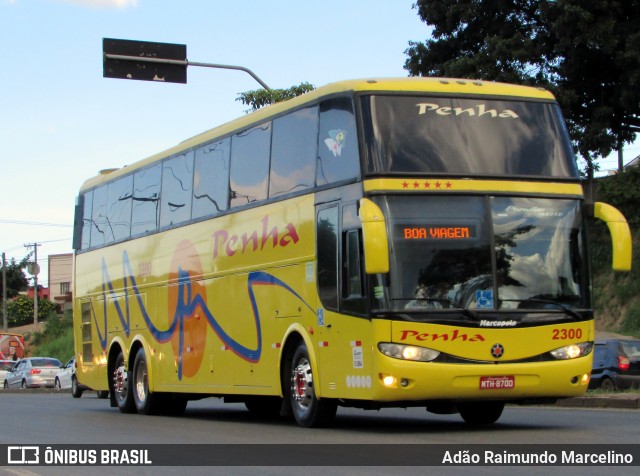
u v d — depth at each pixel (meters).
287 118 16.48
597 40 35.81
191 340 19.81
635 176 41.09
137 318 22.62
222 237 18.59
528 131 14.73
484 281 13.87
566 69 37.59
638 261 40.41
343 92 14.77
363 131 14.17
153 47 25.12
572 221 14.51
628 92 36.41
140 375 22.44
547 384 13.88
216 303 18.70
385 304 13.55
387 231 13.73
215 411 23.59
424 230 13.83
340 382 14.45
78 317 26.61
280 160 16.59
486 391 13.62
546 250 14.25
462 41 40.78
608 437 13.36
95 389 25.03
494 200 14.19
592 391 26.30
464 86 14.79
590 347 14.27
